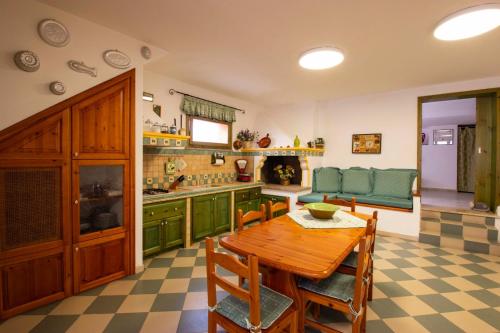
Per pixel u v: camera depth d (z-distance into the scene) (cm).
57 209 210
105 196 240
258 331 118
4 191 186
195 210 353
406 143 431
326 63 288
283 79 373
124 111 247
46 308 202
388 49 268
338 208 240
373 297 223
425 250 334
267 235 185
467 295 227
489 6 184
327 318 197
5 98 182
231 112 477
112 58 233
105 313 198
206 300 218
